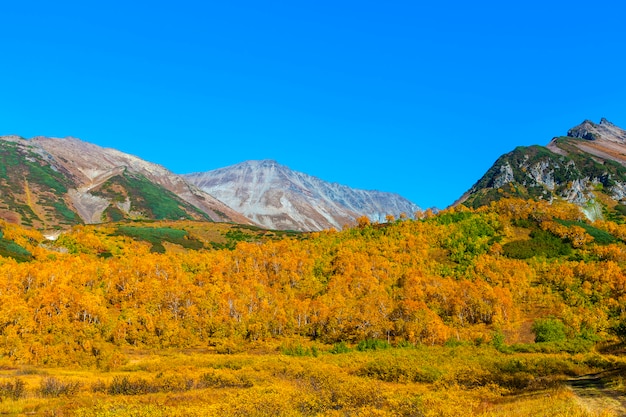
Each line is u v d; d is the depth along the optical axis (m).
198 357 77.50
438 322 93.25
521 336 94.19
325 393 37.00
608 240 157.50
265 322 102.25
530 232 164.38
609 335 87.50
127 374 59.84
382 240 161.62
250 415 31.03
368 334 95.38
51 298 93.25
